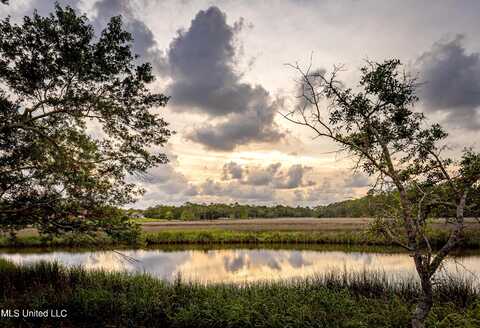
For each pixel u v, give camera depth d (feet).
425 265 19.42
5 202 34.60
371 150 22.08
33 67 33.42
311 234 139.64
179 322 32.07
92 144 38.45
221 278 62.80
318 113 21.79
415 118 21.39
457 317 28.32
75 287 40.32
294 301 35.55
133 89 37.47
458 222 19.06
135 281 43.70
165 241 139.54
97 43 35.27
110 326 31.78
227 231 157.79
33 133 36.37
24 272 45.37
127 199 40.16
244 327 30.40
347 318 30.60
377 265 75.56
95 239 39.58
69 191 36.70
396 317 29.96
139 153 39.42
